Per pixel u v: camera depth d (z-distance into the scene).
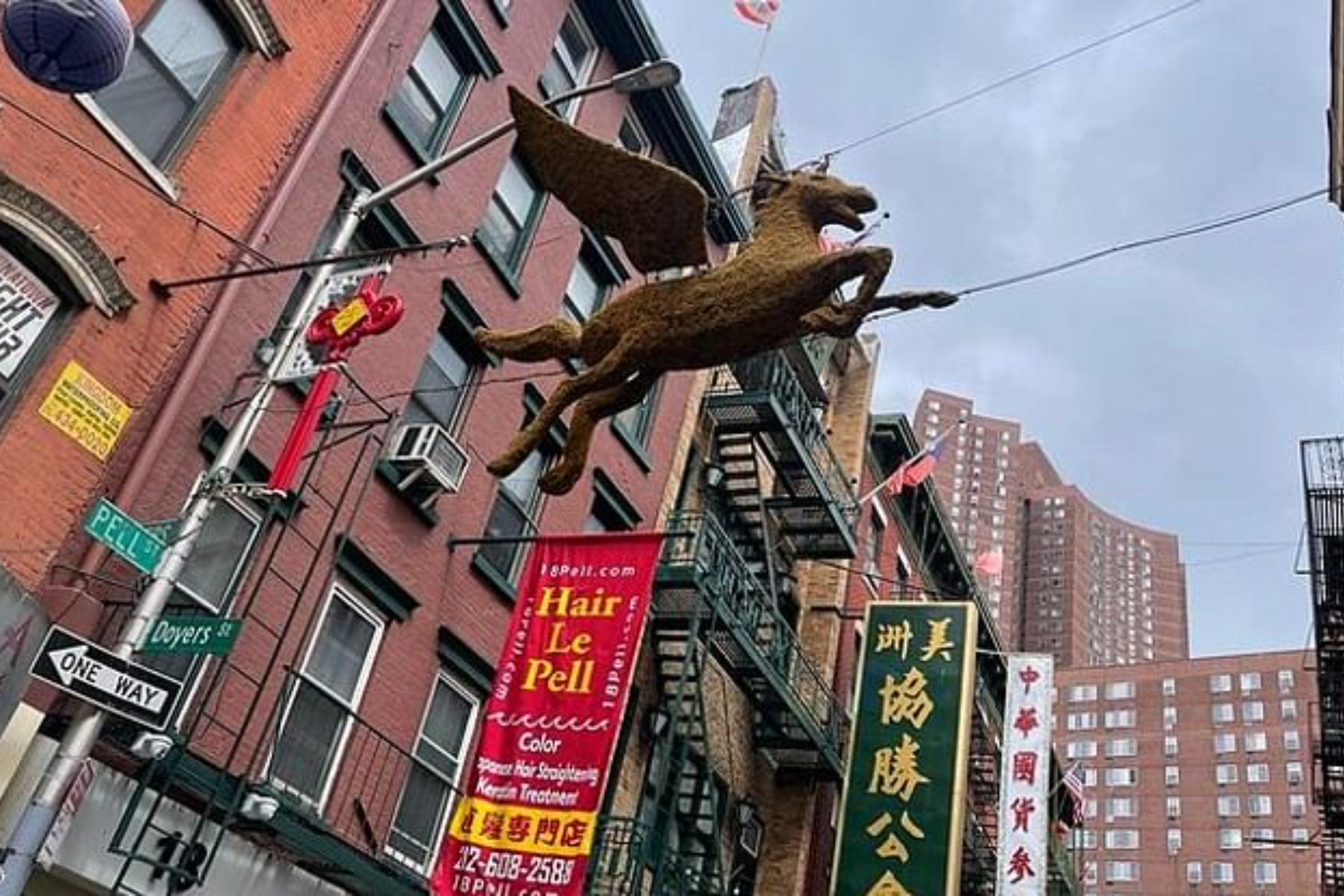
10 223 8.93
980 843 23.70
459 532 13.75
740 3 18.73
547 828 10.97
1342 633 22.00
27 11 5.44
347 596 12.06
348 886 11.45
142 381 9.87
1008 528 143.75
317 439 11.69
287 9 11.87
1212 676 103.62
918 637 18.84
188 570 10.36
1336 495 22.08
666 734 16.23
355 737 11.77
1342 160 19.28
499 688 12.07
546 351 4.72
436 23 14.74
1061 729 107.69
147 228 10.03
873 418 26.36
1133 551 149.88
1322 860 26.98
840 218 4.39
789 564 21.95
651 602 16.52
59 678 6.77
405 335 13.35
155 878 9.20
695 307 4.15
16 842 6.64
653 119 18.95
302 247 11.91
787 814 20.19
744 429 20.08
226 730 10.02
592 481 16.55
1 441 8.86
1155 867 96.44
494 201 15.66
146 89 10.40
